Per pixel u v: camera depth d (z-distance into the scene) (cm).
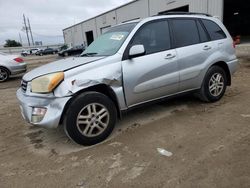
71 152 345
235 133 358
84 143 352
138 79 382
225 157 298
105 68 355
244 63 1025
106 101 359
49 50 5053
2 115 544
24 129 450
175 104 507
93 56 397
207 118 424
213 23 500
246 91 580
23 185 279
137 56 384
